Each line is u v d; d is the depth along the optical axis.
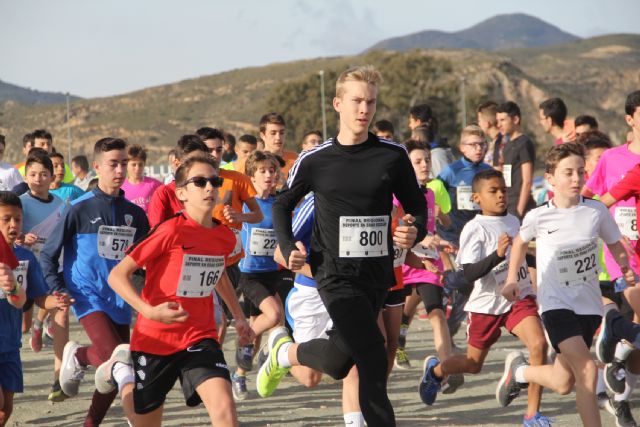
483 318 8.11
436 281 9.88
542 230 7.06
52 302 7.71
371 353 6.10
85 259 7.77
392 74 98.56
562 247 7.00
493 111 14.02
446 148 14.78
